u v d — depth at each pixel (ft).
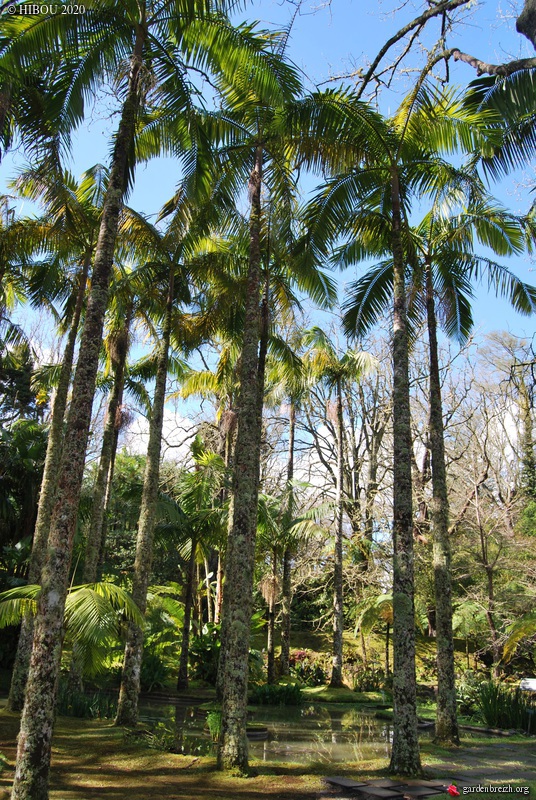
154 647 68.13
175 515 55.16
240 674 27.02
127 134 26.61
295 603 95.40
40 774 18.33
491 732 40.55
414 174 38.11
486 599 64.03
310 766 27.50
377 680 69.77
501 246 40.78
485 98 24.67
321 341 71.61
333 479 98.27
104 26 28.99
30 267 49.93
